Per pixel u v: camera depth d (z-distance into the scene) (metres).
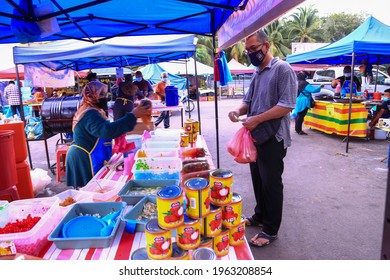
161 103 7.28
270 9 1.65
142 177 2.32
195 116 13.77
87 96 2.68
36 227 1.46
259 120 2.43
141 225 1.56
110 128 2.45
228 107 17.62
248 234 3.04
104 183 2.38
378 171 5.06
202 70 17.67
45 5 2.20
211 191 1.44
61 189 4.62
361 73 9.98
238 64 23.38
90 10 3.28
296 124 8.44
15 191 2.71
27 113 11.52
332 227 3.22
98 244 1.43
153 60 9.70
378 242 2.91
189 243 1.30
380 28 6.73
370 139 7.64
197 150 2.89
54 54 5.54
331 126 7.88
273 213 2.74
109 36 4.09
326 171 5.12
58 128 5.28
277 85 2.44
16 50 5.64
